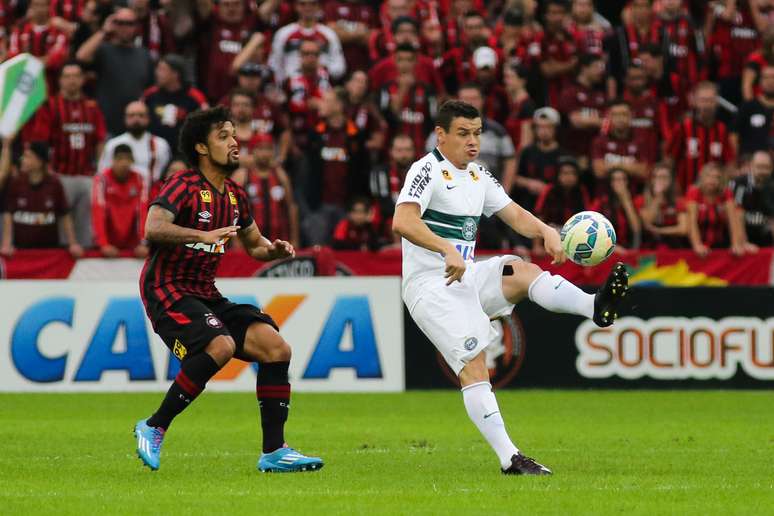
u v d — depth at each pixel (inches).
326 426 1654.8
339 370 2155.5
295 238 2429.9
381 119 2596.0
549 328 2193.7
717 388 2178.9
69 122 2459.4
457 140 1101.7
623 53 2861.7
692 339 2182.6
